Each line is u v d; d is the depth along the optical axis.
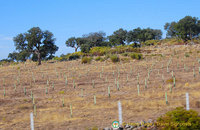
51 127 13.77
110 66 44.84
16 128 13.95
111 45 96.75
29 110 19.11
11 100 23.78
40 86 31.45
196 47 61.19
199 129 10.80
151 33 98.88
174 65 40.38
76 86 30.53
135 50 63.75
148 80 30.42
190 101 16.69
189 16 80.94
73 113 17.00
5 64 66.44
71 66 48.34
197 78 28.41
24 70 46.19
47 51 55.59
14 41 51.72
